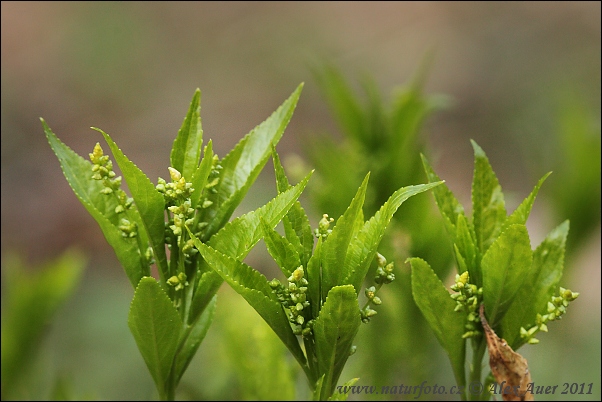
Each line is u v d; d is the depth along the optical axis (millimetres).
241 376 764
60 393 776
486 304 677
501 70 2396
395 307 770
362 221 669
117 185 675
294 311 662
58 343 1047
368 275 769
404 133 782
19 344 789
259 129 690
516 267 670
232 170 687
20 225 1881
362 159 783
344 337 662
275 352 762
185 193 666
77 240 1824
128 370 950
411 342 775
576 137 795
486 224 693
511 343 682
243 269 661
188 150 679
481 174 693
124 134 2266
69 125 2299
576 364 866
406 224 762
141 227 685
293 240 667
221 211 679
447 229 688
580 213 791
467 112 2287
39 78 2418
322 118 2332
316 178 784
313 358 673
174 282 674
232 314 771
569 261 795
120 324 1139
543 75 2316
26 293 791
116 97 2424
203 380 816
